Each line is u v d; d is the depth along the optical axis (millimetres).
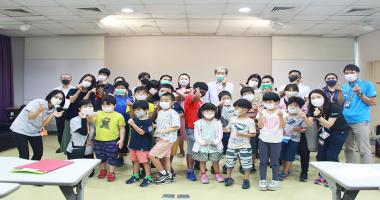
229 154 3658
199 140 3689
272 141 3482
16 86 8086
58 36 7762
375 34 6723
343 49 7543
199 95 3926
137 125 3646
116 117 3854
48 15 5723
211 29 7008
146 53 7746
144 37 7742
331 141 3553
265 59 7652
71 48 7750
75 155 3744
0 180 1781
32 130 3533
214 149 3734
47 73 7816
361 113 3664
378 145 5137
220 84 4434
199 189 3539
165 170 3814
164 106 3730
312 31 7012
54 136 7363
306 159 3846
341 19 5832
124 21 6223
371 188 1761
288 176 4082
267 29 6898
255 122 3943
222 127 3938
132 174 4133
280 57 7523
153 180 3822
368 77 7043
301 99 3756
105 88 4457
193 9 5266
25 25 6277
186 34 7602
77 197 2000
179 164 4734
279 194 3387
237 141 3641
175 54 7711
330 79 4141
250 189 3549
